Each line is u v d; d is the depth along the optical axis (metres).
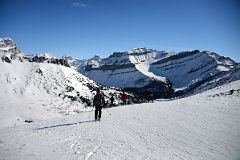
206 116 22.28
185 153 12.69
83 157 11.77
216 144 14.23
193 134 16.44
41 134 17.03
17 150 13.03
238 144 14.19
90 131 17.52
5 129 21.28
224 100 32.00
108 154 12.26
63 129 18.47
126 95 44.62
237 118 20.91
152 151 12.95
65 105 144.62
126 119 22.47
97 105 22.02
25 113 121.06
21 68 181.00
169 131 17.38
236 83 63.50
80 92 167.25
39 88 159.75
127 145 13.97
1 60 175.75
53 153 12.44
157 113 25.23
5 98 133.25
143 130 17.84
